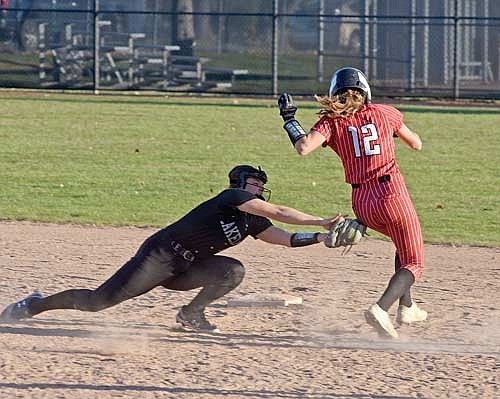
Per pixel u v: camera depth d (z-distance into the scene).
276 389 17.02
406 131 20.44
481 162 48.38
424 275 27.25
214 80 76.69
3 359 18.50
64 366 18.14
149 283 19.92
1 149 50.00
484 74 75.44
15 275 26.25
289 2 75.62
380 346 19.92
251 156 49.12
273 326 21.50
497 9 75.00
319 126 19.80
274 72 75.31
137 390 16.80
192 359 18.75
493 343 20.28
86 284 25.31
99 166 45.75
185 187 41.03
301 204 37.84
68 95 74.38
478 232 33.75
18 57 76.69
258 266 27.86
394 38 74.94
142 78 76.75
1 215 35.28
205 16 76.38
